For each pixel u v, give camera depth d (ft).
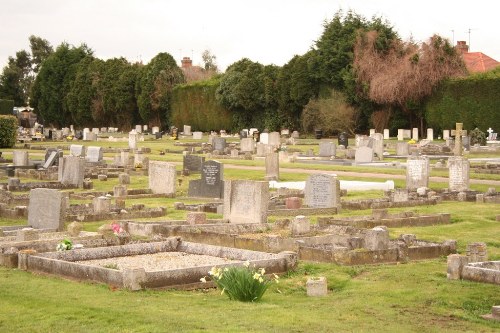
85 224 82.38
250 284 47.75
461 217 88.89
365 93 297.12
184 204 100.48
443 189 117.29
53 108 413.80
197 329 39.68
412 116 294.87
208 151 216.54
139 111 380.78
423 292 51.26
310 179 96.73
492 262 57.21
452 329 42.75
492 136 258.57
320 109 302.66
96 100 391.65
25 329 39.93
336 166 164.04
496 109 268.41
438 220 84.89
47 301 45.47
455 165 117.08
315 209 92.68
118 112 390.42
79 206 93.40
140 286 49.44
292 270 57.31
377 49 295.89
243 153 201.57
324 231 74.28
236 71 339.16
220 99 340.59
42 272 54.65
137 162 155.43
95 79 389.80
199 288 51.47
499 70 274.57
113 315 42.24
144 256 61.77
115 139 287.89
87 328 39.99
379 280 55.42
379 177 139.54
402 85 283.18
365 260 60.95
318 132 297.12
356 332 40.88
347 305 47.65
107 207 87.71
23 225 79.36
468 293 51.08
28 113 389.19
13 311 43.27
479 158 194.39
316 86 315.17
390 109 295.89
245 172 149.89
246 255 59.98
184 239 73.15
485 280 53.93
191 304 45.85
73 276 52.54
